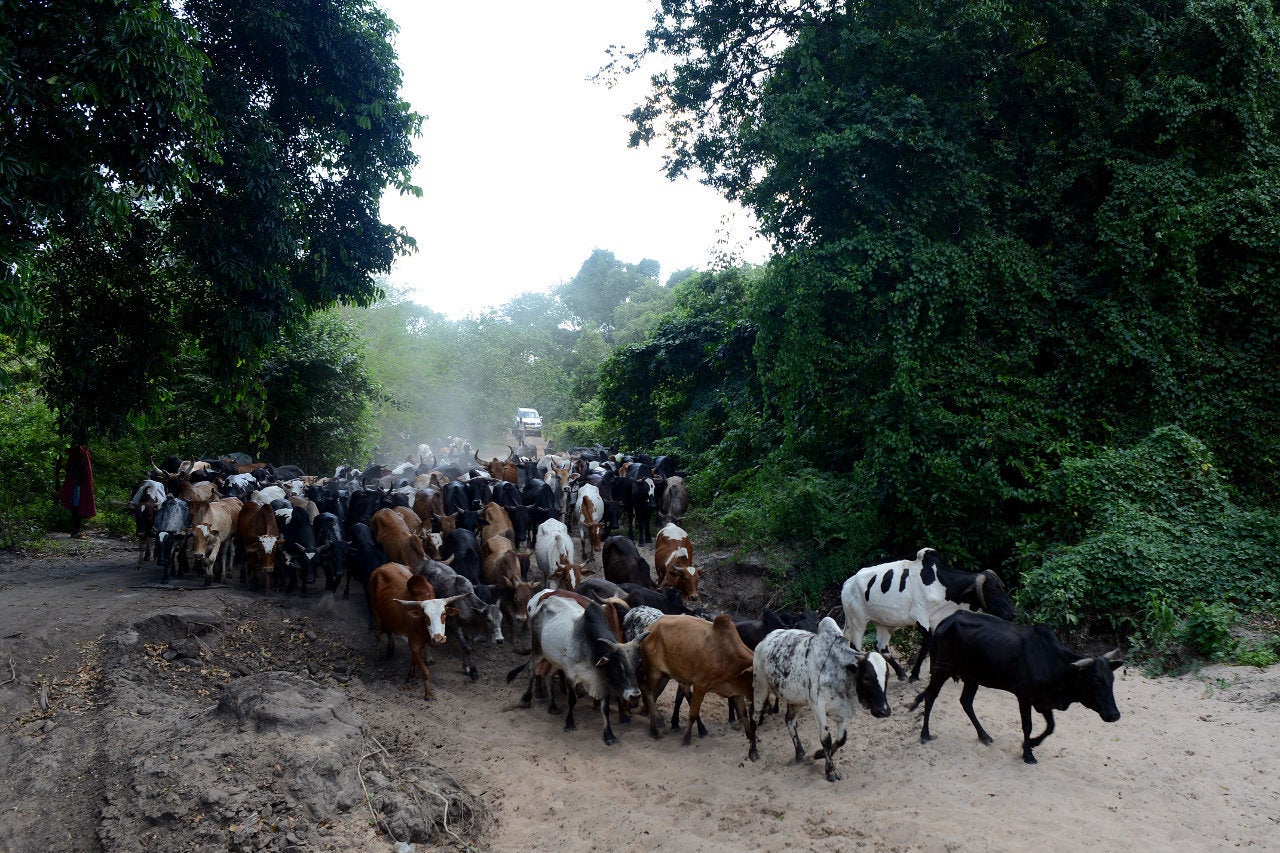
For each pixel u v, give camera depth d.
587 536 16.69
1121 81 14.52
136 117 10.45
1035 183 14.67
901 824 6.50
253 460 26.31
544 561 13.59
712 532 16.89
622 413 28.03
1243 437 12.95
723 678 8.33
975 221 13.98
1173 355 13.25
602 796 7.60
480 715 9.63
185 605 10.85
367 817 6.63
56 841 6.39
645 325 65.75
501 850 6.79
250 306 13.42
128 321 14.40
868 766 7.74
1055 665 7.32
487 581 12.76
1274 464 12.82
